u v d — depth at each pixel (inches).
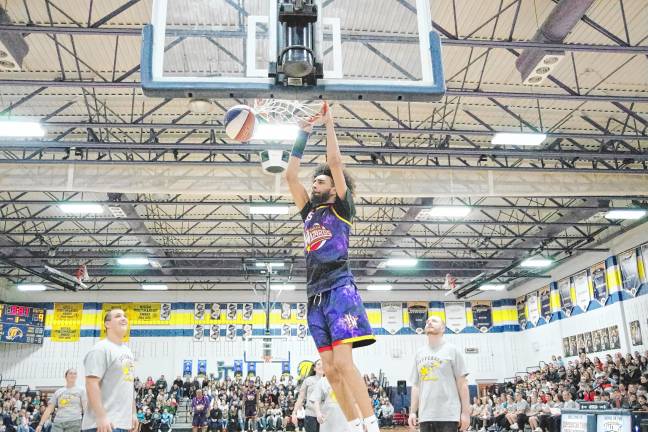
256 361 1278.3
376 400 1173.7
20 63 493.7
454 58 556.7
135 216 882.8
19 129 542.9
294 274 1305.4
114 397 214.1
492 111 670.5
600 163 771.4
